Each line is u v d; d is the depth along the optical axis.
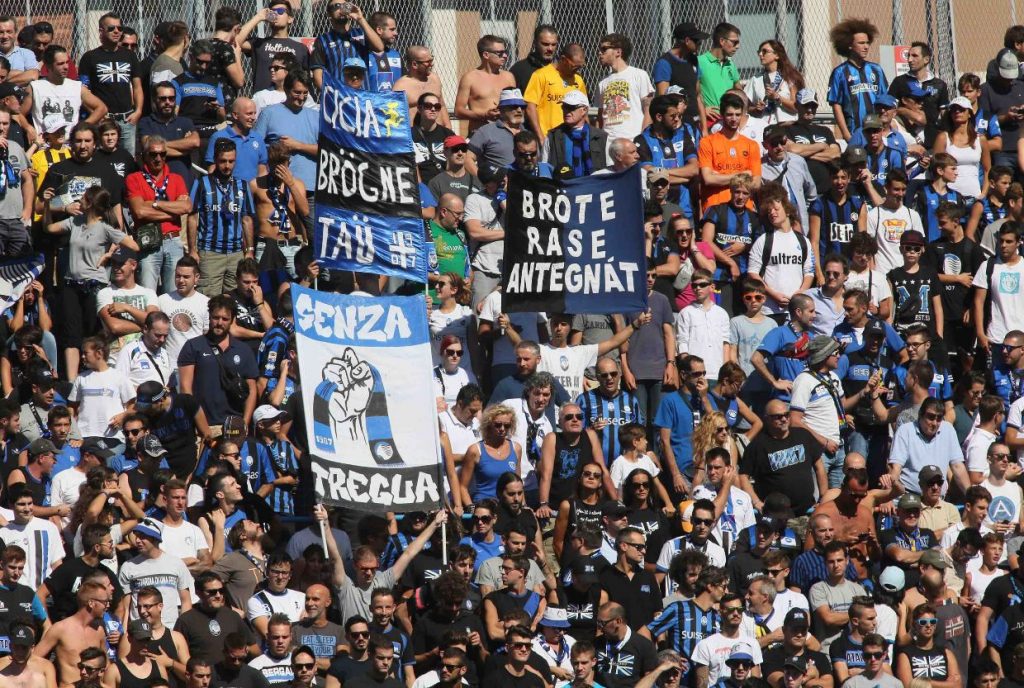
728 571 57.91
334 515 58.94
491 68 76.88
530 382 62.12
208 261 68.25
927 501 62.59
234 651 51.50
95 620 52.16
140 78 74.06
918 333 68.19
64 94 72.31
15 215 67.00
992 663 58.84
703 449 61.34
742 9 85.12
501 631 54.69
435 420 54.78
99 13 77.44
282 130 71.69
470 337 67.38
